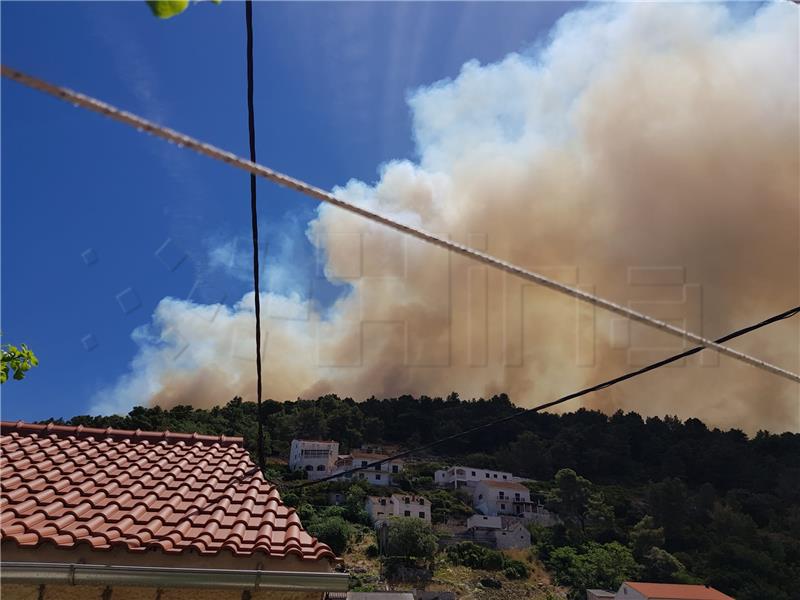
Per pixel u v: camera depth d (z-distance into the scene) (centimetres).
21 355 761
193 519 573
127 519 550
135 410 7075
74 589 472
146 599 482
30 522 520
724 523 9062
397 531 6906
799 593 7469
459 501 9144
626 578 7331
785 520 9550
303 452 9412
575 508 9406
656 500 9575
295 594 499
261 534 546
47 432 785
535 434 12481
